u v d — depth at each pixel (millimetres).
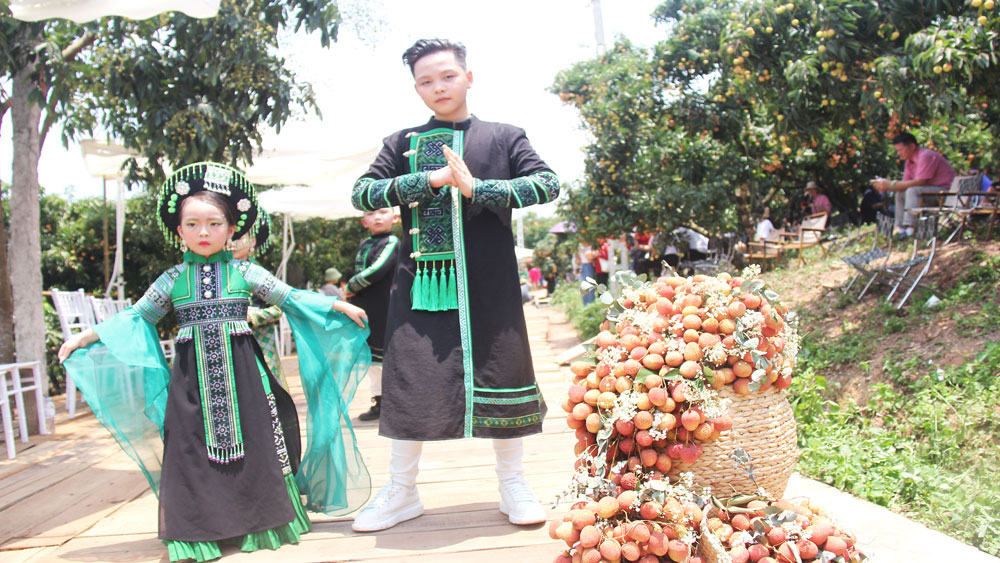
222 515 2441
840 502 2762
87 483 3654
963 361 4266
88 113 6527
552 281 27047
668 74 9086
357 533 2648
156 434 2723
